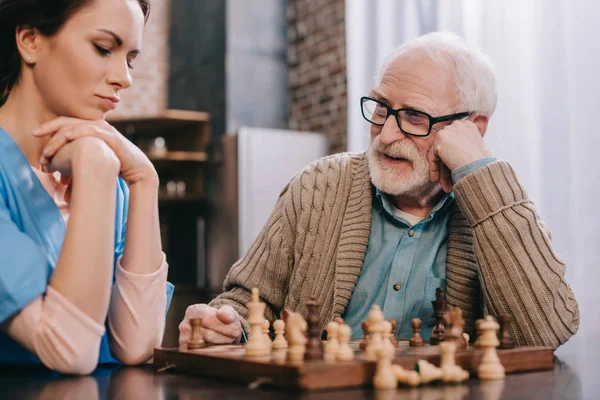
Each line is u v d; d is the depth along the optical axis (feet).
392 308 5.03
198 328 3.57
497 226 4.44
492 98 5.14
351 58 12.34
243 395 2.69
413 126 4.88
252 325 3.22
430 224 5.20
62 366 3.23
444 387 2.90
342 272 5.05
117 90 3.64
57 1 3.47
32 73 3.66
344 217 5.22
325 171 5.48
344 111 14.05
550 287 4.40
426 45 5.03
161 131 16.51
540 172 8.60
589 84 8.11
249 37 15.29
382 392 2.73
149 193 3.77
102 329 3.32
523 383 3.05
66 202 3.86
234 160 13.82
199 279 15.39
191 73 16.31
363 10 12.23
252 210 13.62
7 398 2.75
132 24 3.59
